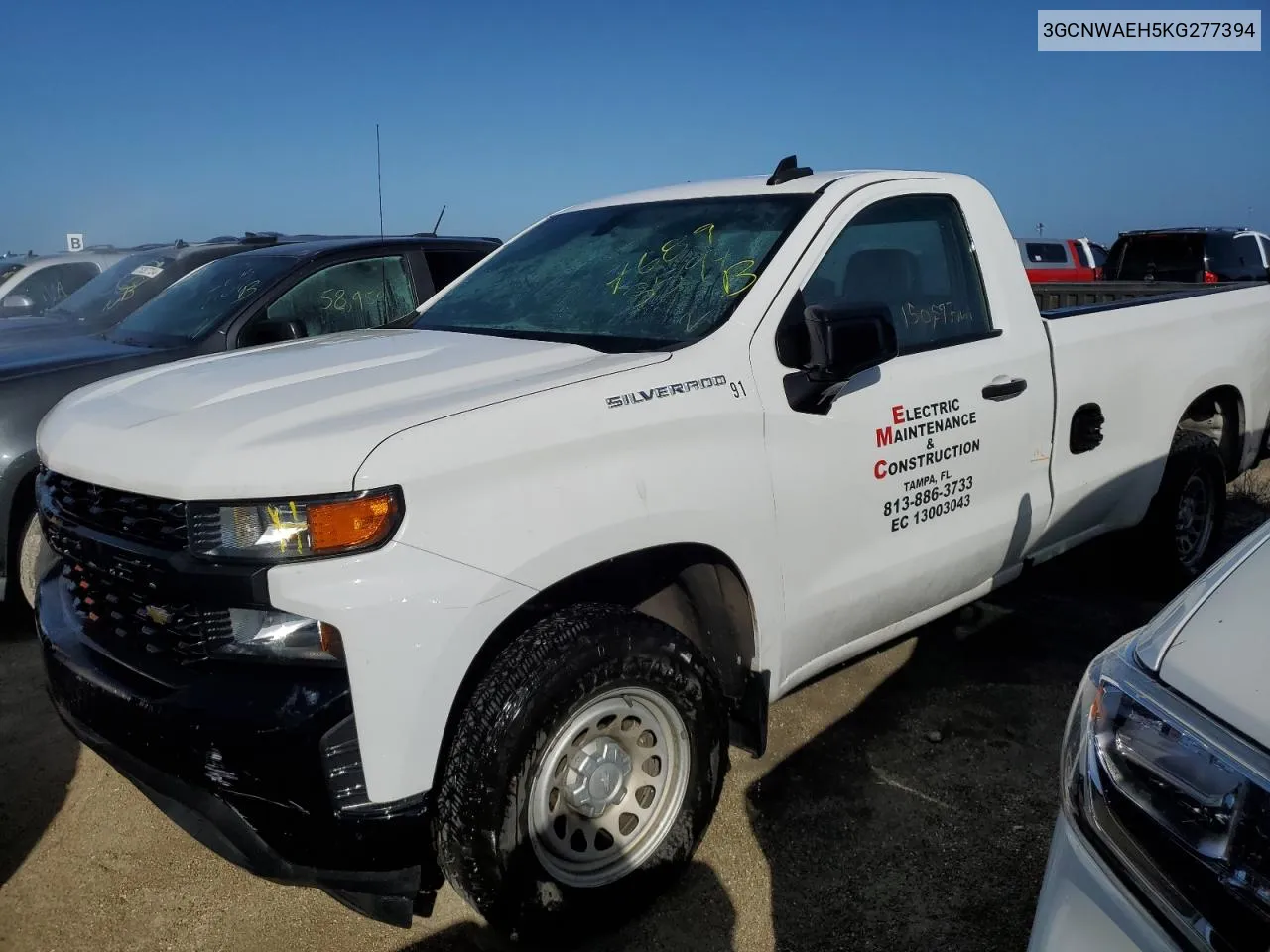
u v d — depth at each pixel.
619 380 2.60
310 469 2.17
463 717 2.34
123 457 2.41
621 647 2.49
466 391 2.54
